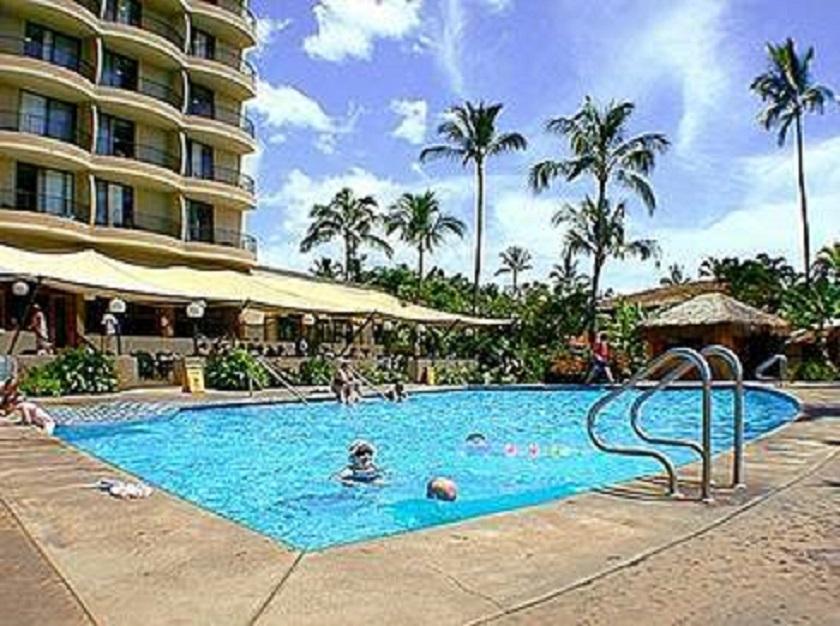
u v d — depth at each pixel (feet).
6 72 128.47
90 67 142.00
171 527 22.82
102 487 29.14
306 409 87.15
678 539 21.52
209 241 163.43
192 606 16.34
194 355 114.21
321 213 234.99
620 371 129.70
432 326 156.46
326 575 18.31
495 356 142.41
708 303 144.97
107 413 71.26
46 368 83.97
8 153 128.57
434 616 15.87
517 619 15.78
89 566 19.07
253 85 173.37
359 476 43.88
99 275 102.63
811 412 60.85
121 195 147.13
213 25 168.35
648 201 152.87
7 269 89.45
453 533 22.04
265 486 42.86
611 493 27.50
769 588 17.66
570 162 154.81
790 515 24.40
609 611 16.24
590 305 157.89
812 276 177.78
